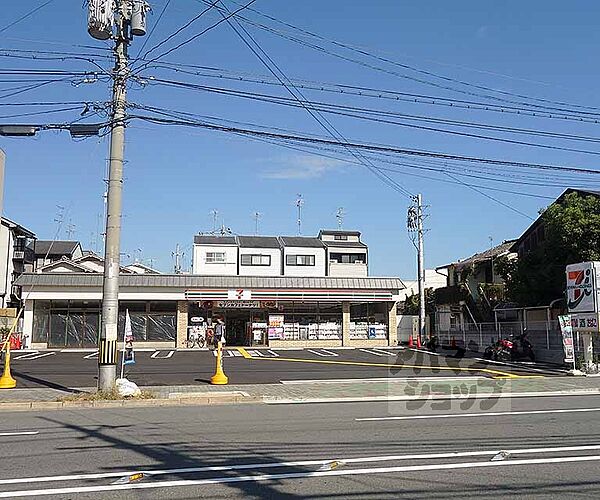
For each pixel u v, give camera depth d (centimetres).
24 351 3675
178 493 671
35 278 3897
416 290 6788
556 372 2492
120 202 1628
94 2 1573
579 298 2431
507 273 3738
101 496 660
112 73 1634
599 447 924
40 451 916
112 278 1612
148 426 1166
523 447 925
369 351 3744
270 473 761
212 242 5494
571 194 3306
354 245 5675
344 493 668
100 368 1600
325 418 1267
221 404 1591
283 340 4134
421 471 766
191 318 4075
